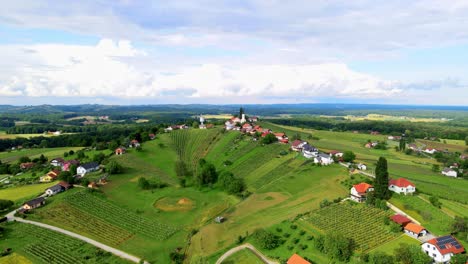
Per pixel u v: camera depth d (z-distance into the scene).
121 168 192.25
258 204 141.50
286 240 108.50
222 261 101.81
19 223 130.00
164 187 177.62
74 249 112.81
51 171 189.38
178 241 121.19
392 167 199.62
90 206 145.50
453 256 91.06
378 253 92.19
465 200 136.25
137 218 139.12
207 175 180.50
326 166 174.75
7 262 103.75
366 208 123.56
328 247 96.06
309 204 132.50
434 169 192.62
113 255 109.94
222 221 131.62
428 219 114.25
